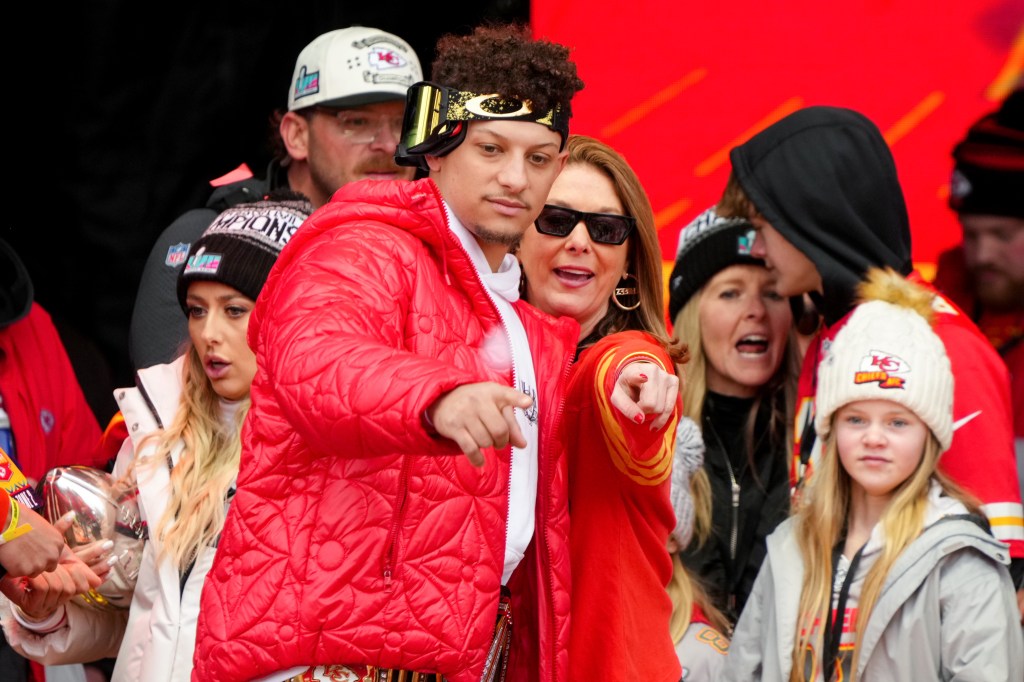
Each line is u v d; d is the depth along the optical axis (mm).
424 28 17750
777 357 13594
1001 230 15508
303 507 6762
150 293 13648
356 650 6684
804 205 12461
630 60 16750
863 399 11242
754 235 13398
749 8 16484
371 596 6680
